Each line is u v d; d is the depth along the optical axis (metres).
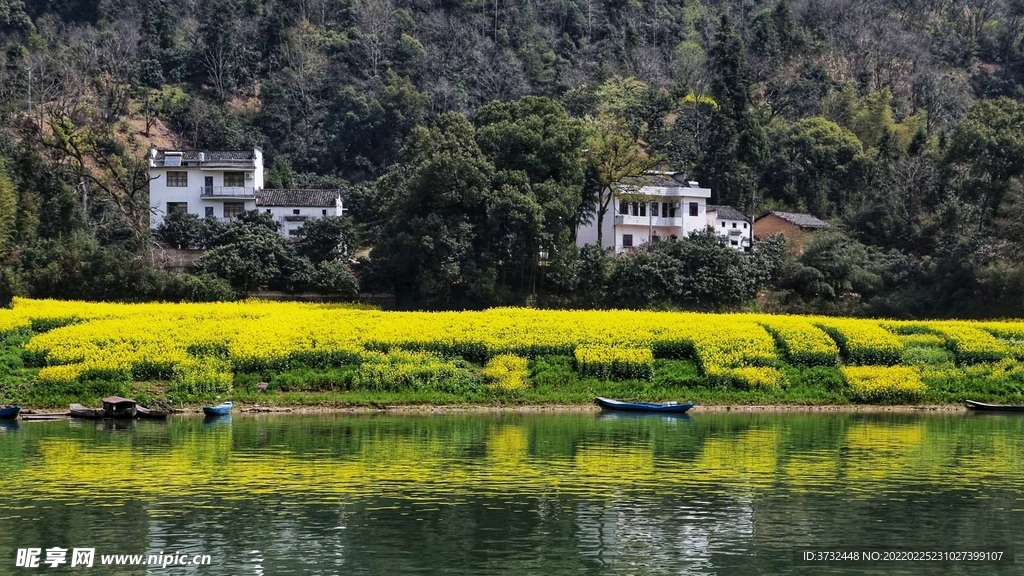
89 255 69.81
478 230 72.69
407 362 46.19
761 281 78.00
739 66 106.75
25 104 108.50
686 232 89.56
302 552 23.02
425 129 84.81
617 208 88.00
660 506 27.19
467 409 44.22
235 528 24.77
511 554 23.02
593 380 46.69
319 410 43.22
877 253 84.62
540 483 29.61
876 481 30.56
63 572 21.67
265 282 73.00
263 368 45.19
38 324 49.19
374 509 26.56
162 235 83.38
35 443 35.16
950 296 75.94
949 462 33.62
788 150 110.25
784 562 22.80
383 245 73.94
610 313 55.78
